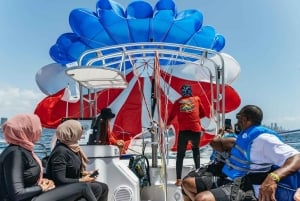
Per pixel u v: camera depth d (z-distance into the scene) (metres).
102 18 7.34
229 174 3.15
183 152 5.00
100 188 3.48
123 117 8.98
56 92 9.20
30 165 2.77
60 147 3.35
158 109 4.46
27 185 2.76
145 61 6.92
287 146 2.74
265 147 2.82
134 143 6.57
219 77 5.82
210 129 7.75
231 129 4.38
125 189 4.02
